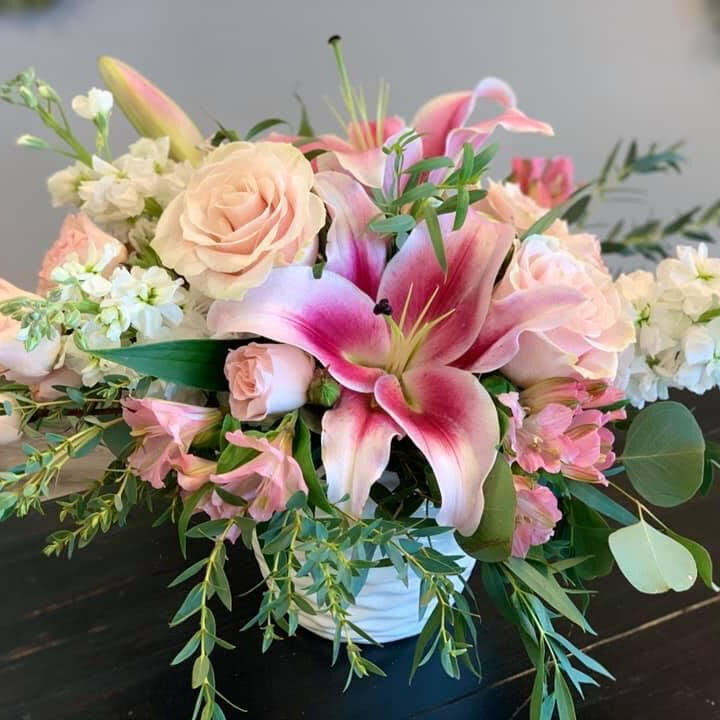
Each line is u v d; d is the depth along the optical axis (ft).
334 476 1.49
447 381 1.61
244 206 1.53
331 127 4.27
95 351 1.48
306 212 1.54
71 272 1.55
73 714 1.94
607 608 2.27
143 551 2.44
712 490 2.74
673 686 2.03
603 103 4.58
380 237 1.71
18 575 2.34
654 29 4.46
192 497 1.51
